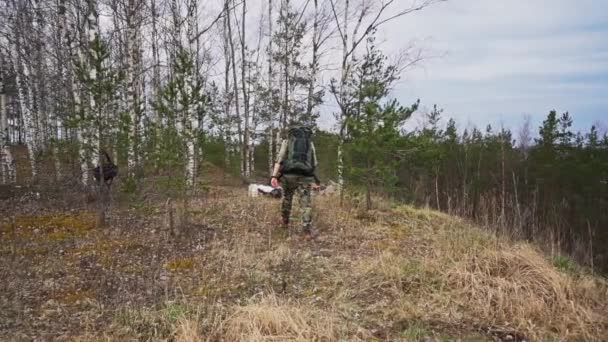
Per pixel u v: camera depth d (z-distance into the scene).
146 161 8.52
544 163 20.39
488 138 23.36
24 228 7.40
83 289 4.66
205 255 5.73
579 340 3.77
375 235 6.79
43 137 16.80
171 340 3.60
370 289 4.66
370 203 8.48
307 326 3.67
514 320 4.04
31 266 5.37
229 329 3.67
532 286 4.53
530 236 7.96
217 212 8.13
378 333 3.77
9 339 3.50
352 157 8.27
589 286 4.70
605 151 22.58
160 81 15.30
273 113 16.92
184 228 6.84
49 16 13.38
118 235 6.82
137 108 8.48
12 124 24.77
